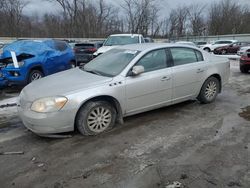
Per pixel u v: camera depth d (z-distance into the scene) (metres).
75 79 4.91
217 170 3.58
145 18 41.06
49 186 3.33
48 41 9.81
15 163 3.87
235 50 28.33
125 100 4.95
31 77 8.63
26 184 3.38
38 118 4.27
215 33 65.88
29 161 3.91
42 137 4.68
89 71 5.36
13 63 8.23
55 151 4.18
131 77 5.00
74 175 3.54
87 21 48.59
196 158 3.88
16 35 49.59
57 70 9.64
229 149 4.13
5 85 8.47
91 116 4.63
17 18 50.44
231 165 3.69
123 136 4.64
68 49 10.54
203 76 6.15
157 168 3.65
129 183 3.34
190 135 4.65
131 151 4.12
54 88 4.57
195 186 3.26
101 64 5.52
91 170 3.64
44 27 51.56
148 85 5.18
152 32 51.72
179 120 5.36
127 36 12.57
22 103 4.59
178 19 61.66
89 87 4.59
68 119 4.39
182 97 5.86
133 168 3.66
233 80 9.95
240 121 5.29
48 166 3.77
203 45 31.73
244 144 4.29
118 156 3.98
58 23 50.53
